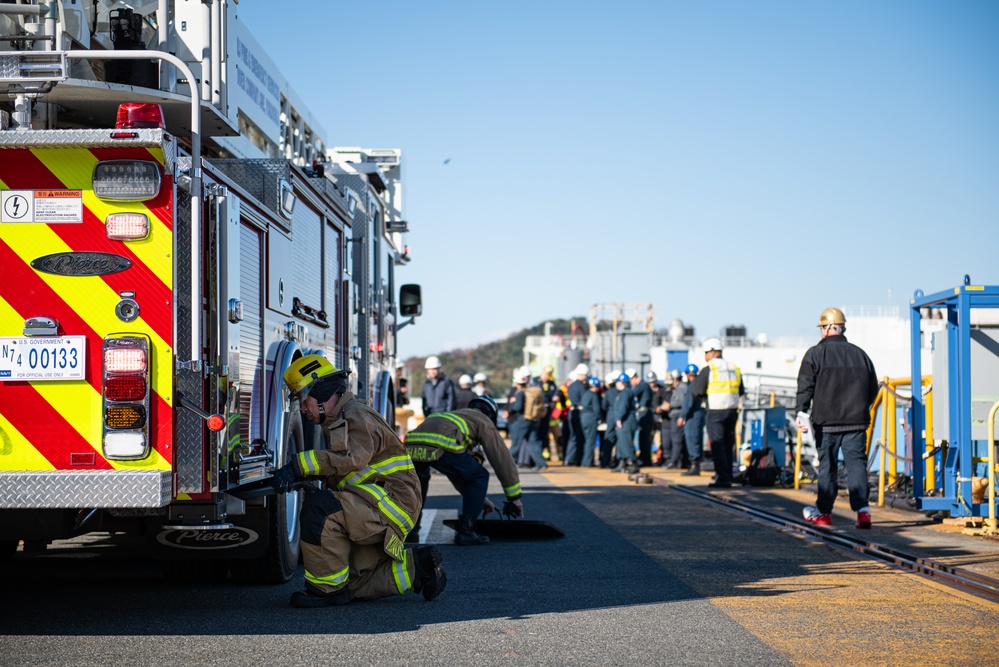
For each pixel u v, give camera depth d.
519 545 9.45
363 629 5.90
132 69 7.82
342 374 6.60
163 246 5.68
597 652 5.37
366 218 11.58
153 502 5.50
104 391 5.64
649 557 8.67
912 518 11.23
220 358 5.82
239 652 5.35
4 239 5.68
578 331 60.16
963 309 10.48
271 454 6.98
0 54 5.99
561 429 24.97
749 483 16.11
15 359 5.65
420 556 6.73
